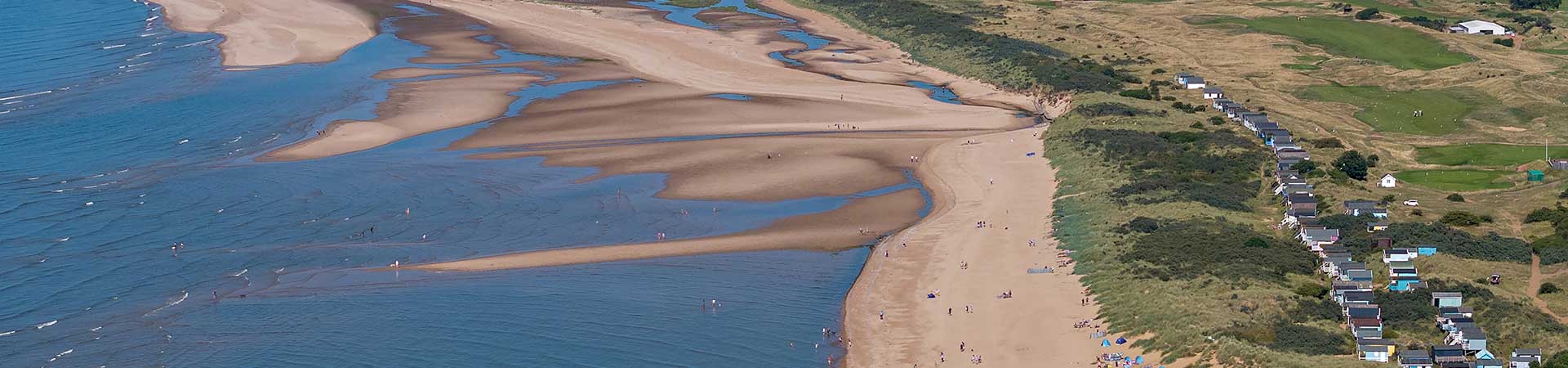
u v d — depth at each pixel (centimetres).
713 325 9531
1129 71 19750
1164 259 10288
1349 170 13662
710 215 12456
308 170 14200
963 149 14900
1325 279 10125
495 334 9381
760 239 11712
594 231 12000
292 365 8881
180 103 17875
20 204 13012
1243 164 13875
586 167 14238
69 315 9944
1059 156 14275
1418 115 17012
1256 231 11444
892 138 15512
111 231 12088
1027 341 8975
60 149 15450
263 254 11412
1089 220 11712
